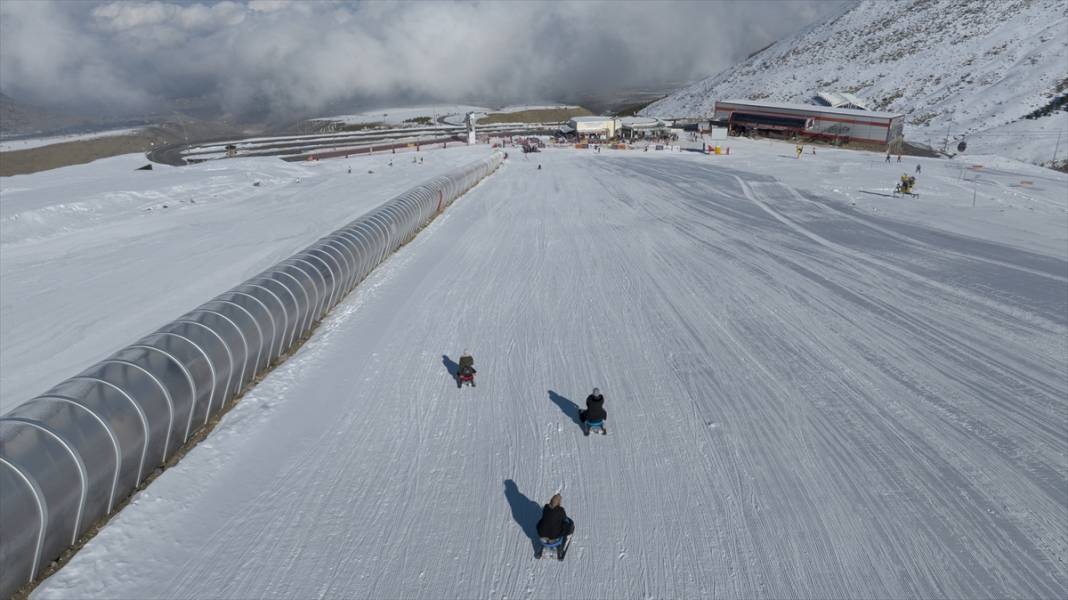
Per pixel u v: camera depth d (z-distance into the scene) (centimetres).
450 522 926
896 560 848
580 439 1152
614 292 2003
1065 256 2378
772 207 3488
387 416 1237
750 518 930
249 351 1309
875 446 1127
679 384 1370
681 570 828
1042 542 887
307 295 1619
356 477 1035
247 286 1474
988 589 800
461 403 1290
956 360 1491
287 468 1057
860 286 2047
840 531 903
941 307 1845
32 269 2392
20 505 735
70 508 820
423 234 2881
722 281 2109
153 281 2228
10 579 741
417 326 1722
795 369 1440
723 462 1074
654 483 1017
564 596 786
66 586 788
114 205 3588
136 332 1761
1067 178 4934
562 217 3247
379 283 2119
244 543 878
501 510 952
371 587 800
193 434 1147
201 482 1011
